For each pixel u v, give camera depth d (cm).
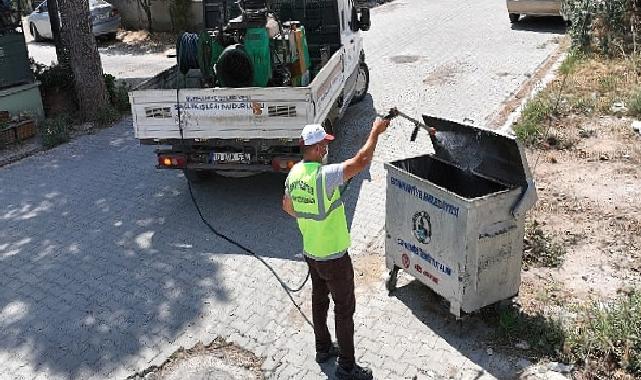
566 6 1314
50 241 712
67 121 1118
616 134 859
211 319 553
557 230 641
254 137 710
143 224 738
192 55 802
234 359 504
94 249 688
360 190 783
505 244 487
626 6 1228
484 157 523
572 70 1144
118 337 538
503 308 514
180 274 627
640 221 645
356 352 496
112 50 1786
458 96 1118
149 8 1912
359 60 1093
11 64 1076
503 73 1232
